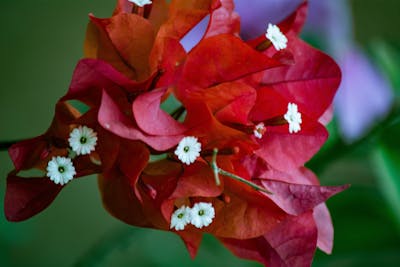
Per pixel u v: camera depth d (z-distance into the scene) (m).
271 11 0.46
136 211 0.29
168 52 0.28
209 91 0.28
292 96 0.31
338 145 0.41
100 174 0.30
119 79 0.27
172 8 0.29
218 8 0.29
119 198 0.29
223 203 0.29
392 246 0.43
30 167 0.28
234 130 0.28
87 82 0.27
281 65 0.28
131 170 0.28
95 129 0.28
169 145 0.27
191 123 0.28
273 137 0.30
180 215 0.28
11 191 0.28
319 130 0.30
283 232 0.30
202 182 0.28
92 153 0.29
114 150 0.27
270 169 0.30
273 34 0.29
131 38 0.28
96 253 0.43
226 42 0.28
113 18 0.28
